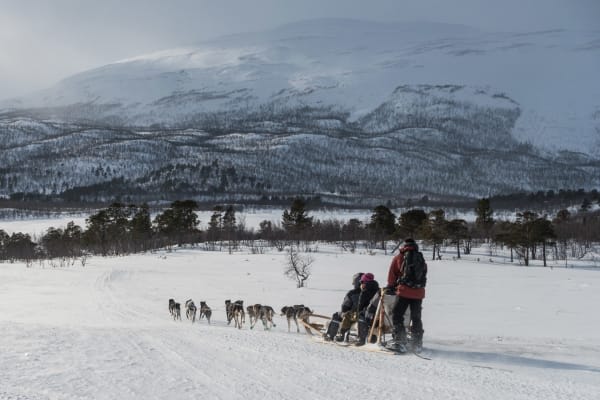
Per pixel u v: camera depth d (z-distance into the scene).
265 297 37.53
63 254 94.88
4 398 6.11
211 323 26.36
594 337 14.96
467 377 7.60
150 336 11.23
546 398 6.45
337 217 179.75
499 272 60.94
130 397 6.37
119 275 60.75
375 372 7.89
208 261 74.62
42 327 12.57
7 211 187.62
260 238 116.69
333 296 37.59
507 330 17.80
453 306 28.70
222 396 6.51
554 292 38.44
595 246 106.38
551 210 193.50
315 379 7.42
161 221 113.12
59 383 6.91
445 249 104.31
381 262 69.31
